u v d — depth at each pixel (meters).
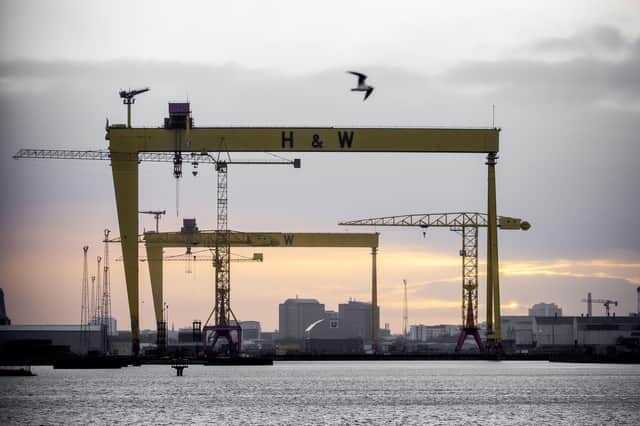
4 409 133.62
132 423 119.62
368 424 118.38
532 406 138.25
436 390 164.88
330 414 127.62
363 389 167.25
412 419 123.06
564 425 118.56
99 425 118.12
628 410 133.50
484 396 153.00
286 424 118.38
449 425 117.88
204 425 117.62
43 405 138.62
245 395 154.00
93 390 163.00
